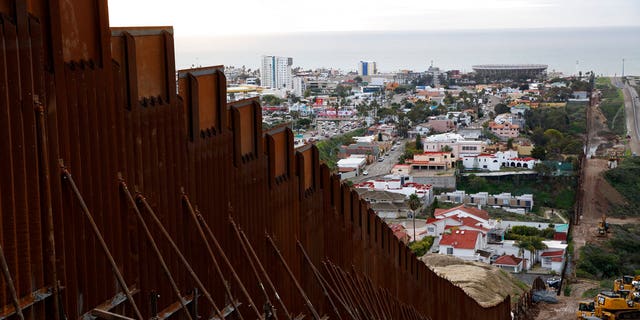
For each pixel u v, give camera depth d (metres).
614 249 101.31
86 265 12.11
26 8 10.86
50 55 11.52
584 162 156.12
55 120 11.44
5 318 10.55
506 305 52.03
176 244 14.75
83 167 12.12
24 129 10.90
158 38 14.46
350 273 24.45
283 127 20.08
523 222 113.94
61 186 11.56
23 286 10.93
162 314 14.12
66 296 11.60
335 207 23.56
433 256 75.12
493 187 141.25
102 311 12.21
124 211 13.10
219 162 16.58
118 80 13.11
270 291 18.39
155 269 13.84
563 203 132.12
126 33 13.50
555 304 64.94
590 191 136.00
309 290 20.83
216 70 16.62
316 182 22.22
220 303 16.08
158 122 14.27
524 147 165.62
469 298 42.00
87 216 11.68
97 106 12.54
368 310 23.53
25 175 10.90
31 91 10.98
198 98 15.70
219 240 16.36
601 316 58.53
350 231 24.66
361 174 150.38
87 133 12.23
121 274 12.93
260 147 18.48
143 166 13.78
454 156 156.88
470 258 91.19
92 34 12.63
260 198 18.50
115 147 12.95
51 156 11.37
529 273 88.75
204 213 15.85
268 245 18.72
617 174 141.75
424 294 33.88
